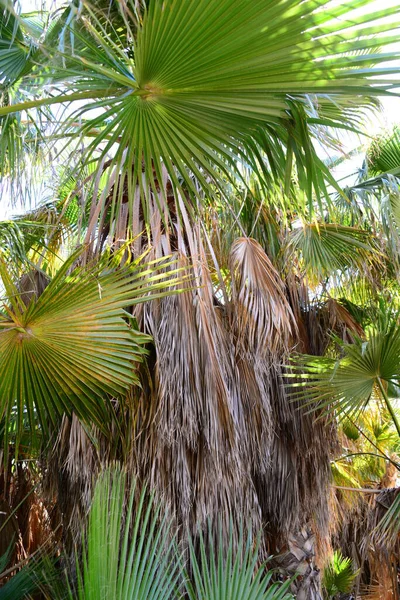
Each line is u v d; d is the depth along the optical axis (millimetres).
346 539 6641
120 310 2170
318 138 2260
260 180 2307
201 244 3188
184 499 2922
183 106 1771
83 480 3027
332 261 4172
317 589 3555
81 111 1808
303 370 3859
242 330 3359
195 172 2188
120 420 3023
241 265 3373
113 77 1593
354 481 5910
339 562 5926
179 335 3023
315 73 1574
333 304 4223
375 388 3939
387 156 4484
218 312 3471
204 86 1656
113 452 3002
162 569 2209
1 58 2244
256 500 3240
